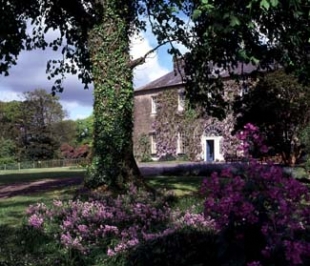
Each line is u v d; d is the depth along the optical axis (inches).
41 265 225.1
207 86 622.2
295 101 827.4
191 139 1705.2
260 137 175.5
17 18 613.6
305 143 771.4
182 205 368.8
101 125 486.3
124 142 486.3
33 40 658.8
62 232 266.7
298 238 156.2
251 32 424.5
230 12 345.7
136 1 553.0
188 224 244.8
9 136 2630.4
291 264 151.3
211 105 630.5
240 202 162.9
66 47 668.1
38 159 2308.1
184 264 205.0
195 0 405.1
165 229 251.8
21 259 230.8
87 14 508.7
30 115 2728.8
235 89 1069.1
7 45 617.9
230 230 167.3
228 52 518.0
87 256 236.2
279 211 156.3
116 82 490.3
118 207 321.1
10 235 281.0
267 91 826.8
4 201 487.2
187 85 624.4
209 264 197.3
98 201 355.3
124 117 490.0
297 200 159.2
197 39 560.7
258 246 165.3
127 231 259.0
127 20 503.8
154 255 212.4
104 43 490.6
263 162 178.5
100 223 281.7
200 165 979.9
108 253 229.1
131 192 407.5
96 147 485.4
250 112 843.4
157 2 565.3
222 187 169.6
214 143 1606.8
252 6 354.9
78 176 922.7
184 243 213.3
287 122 847.1
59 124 2822.3
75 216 289.3
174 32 577.0
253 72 619.5
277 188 160.4
